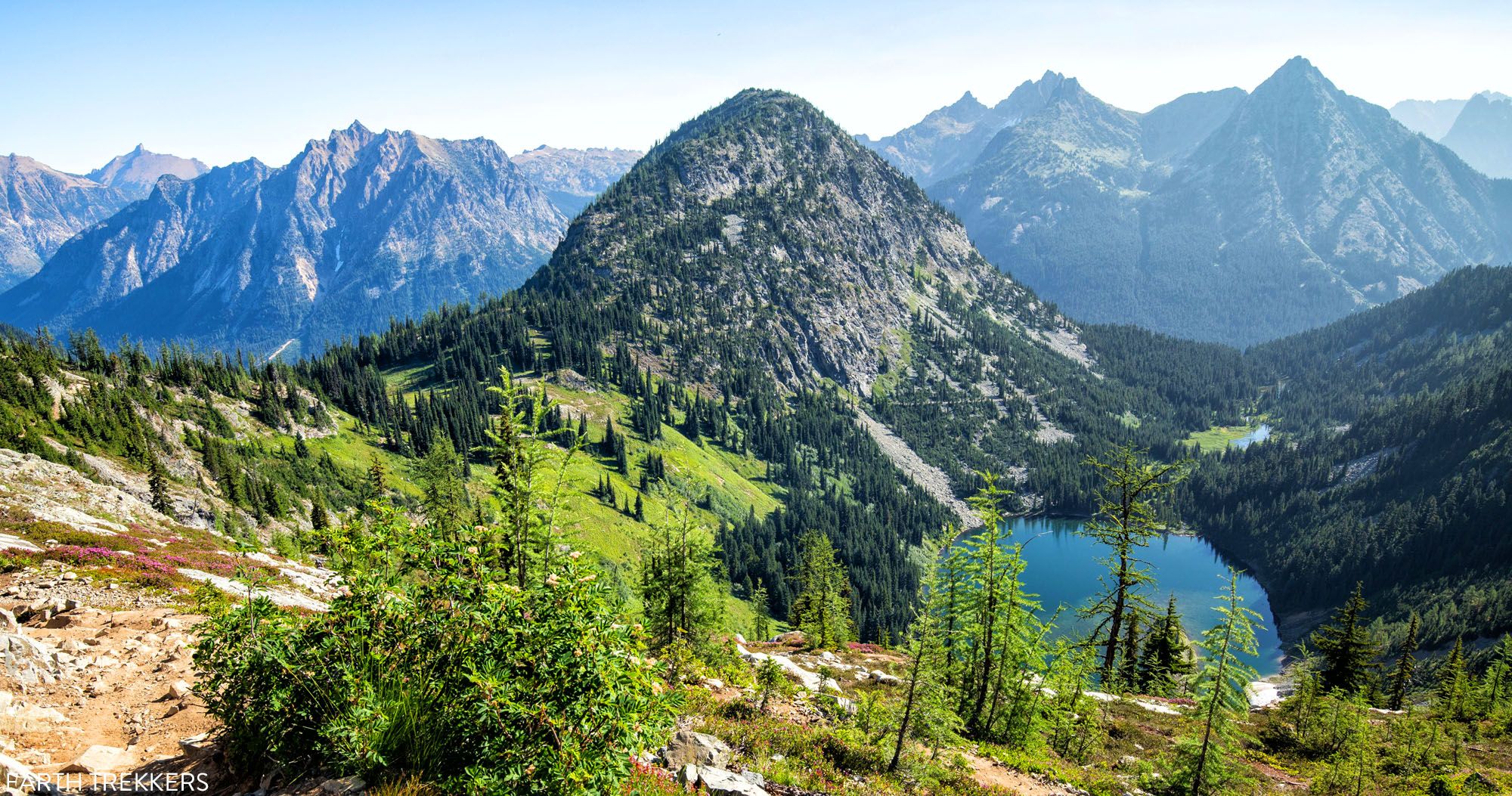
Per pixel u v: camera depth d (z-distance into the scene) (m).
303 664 8.77
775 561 145.50
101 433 85.12
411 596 9.64
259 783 8.44
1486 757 36.72
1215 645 26.09
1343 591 170.38
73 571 24.39
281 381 151.25
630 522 137.38
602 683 8.59
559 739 8.11
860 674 38.81
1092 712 31.61
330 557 10.21
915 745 21.52
